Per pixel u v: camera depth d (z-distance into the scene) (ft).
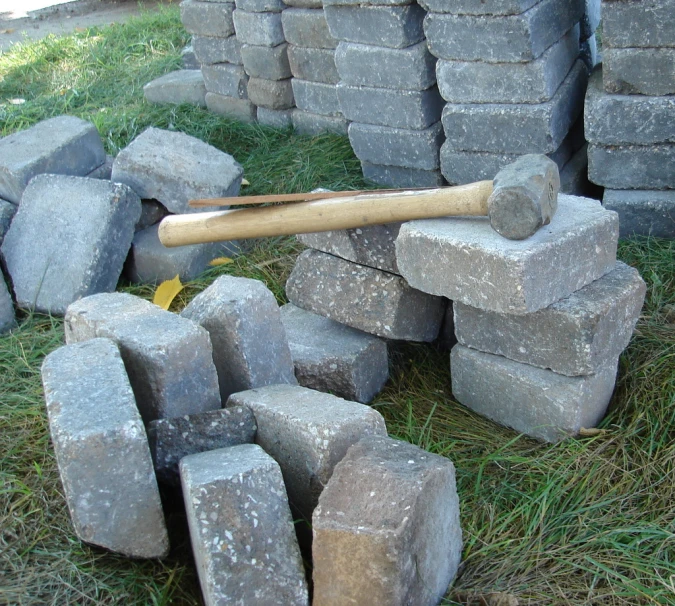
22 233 3.76
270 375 2.68
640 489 2.42
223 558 1.93
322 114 4.77
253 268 3.72
